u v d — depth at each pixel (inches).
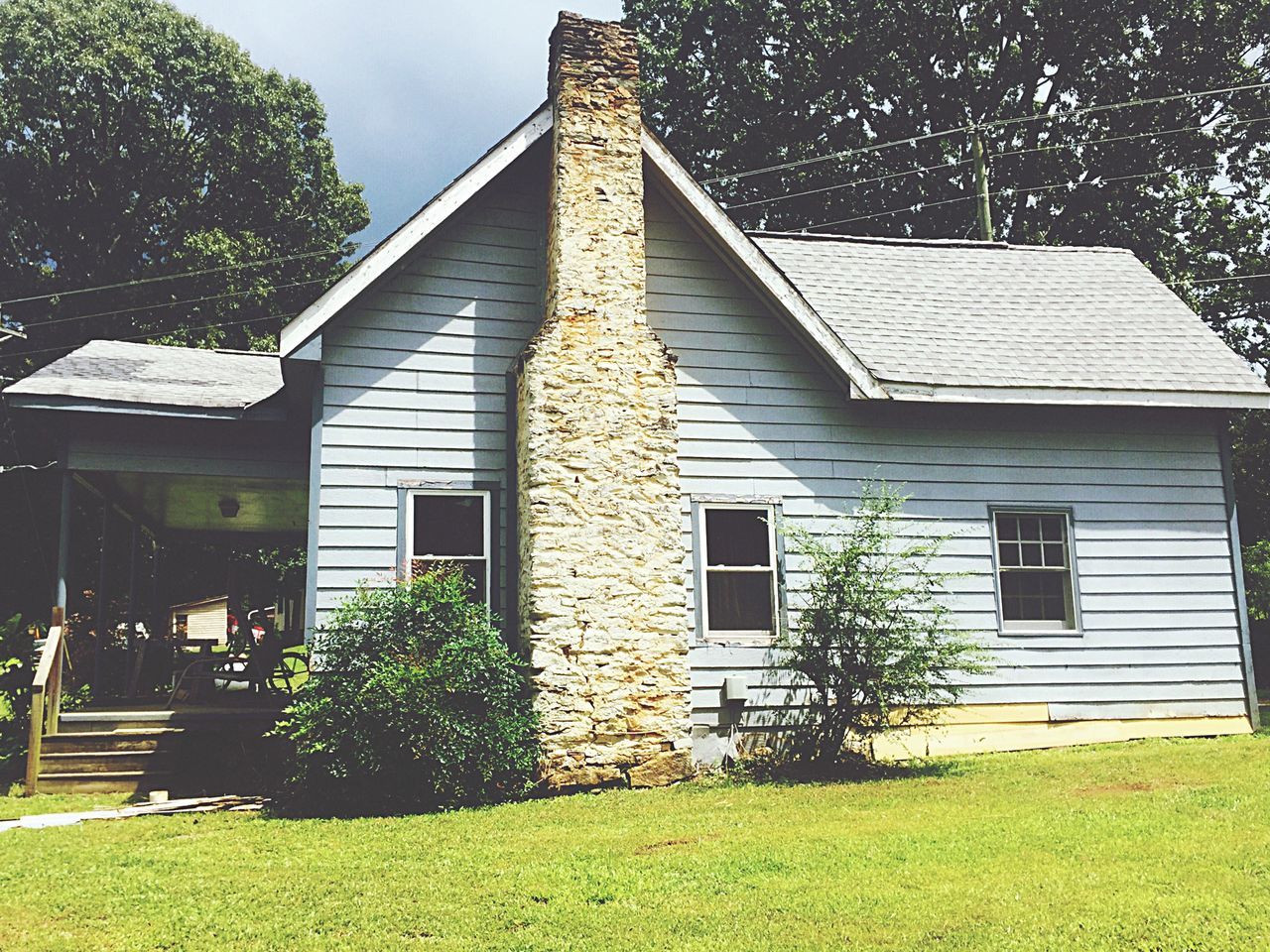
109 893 276.2
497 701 399.5
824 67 1246.3
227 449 527.8
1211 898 240.1
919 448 535.5
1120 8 1195.3
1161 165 1208.8
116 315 1245.1
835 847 301.1
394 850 315.6
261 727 470.0
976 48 1246.3
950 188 1252.5
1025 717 522.6
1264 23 1155.9
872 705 466.9
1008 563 542.6
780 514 509.7
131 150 1310.3
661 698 429.4
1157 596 549.6
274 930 244.8
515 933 238.4
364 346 475.5
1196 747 492.4
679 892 263.4
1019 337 576.7
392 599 406.0
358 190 1476.4
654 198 523.2
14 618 606.9
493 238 501.4
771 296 509.0
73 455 506.3
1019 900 244.4
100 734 457.4
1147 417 568.4
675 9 1259.2
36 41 1235.9
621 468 442.6
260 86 1344.7
